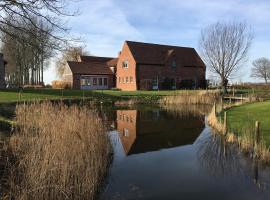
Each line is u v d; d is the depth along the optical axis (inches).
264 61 4141.2
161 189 373.7
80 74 2123.5
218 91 1649.9
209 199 342.6
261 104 1075.3
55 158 340.5
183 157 518.9
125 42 2180.1
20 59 1931.6
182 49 2423.7
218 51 1774.1
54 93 1413.6
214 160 491.5
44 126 499.5
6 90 1414.9
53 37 367.6
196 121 931.3
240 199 341.4
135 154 542.9
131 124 884.0
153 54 2209.6
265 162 458.6
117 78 2230.6
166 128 814.5
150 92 1809.8
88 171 359.9
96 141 459.8
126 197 353.1
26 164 335.6
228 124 722.8
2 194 290.5
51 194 308.7
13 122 563.5
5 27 351.3
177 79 2250.2
